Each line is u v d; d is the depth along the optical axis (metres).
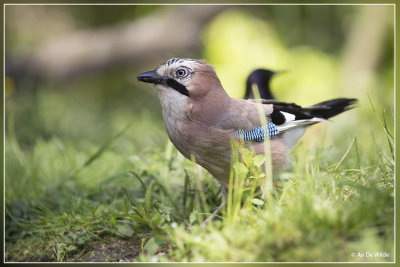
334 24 15.92
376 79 14.08
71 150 9.98
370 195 4.93
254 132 6.51
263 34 14.13
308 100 13.44
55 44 17.11
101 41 17.02
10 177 8.41
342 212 4.78
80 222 6.50
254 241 4.80
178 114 6.43
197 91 6.36
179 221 6.20
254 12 16.06
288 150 6.90
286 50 14.36
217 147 6.41
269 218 4.98
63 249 6.24
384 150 6.86
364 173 5.84
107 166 8.70
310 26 15.91
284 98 13.45
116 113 14.40
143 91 15.70
